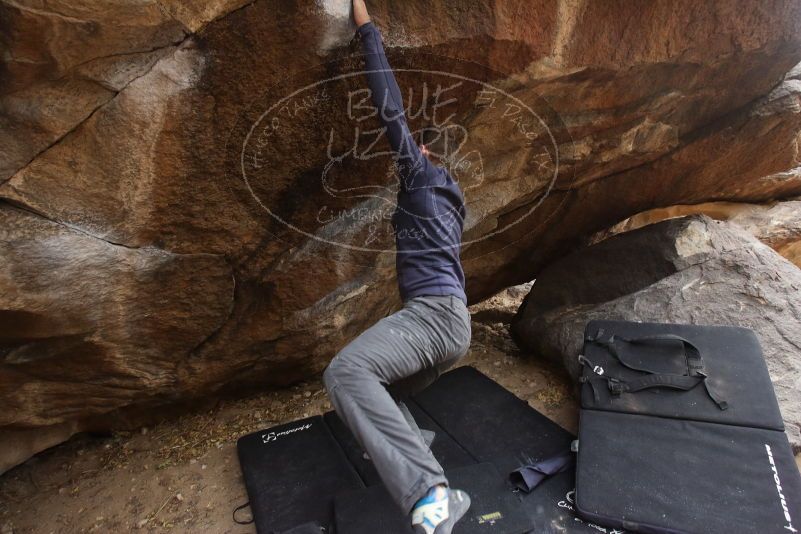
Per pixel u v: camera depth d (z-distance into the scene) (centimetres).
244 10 171
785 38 285
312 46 187
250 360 288
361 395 173
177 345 257
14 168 169
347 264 275
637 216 504
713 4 251
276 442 278
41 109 164
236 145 203
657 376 262
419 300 193
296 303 274
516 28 215
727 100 329
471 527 218
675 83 291
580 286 363
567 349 322
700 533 207
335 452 270
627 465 234
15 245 176
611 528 220
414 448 167
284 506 239
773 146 368
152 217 205
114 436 294
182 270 229
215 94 186
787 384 268
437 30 205
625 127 308
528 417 287
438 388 316
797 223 486
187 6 163
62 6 148
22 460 260
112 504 252
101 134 175
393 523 220
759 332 293
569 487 240
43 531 239
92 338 221
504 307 464
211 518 242
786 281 312
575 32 231
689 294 318
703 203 476
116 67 167
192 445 287
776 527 204
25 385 227
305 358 307
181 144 192
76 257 191
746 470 224
